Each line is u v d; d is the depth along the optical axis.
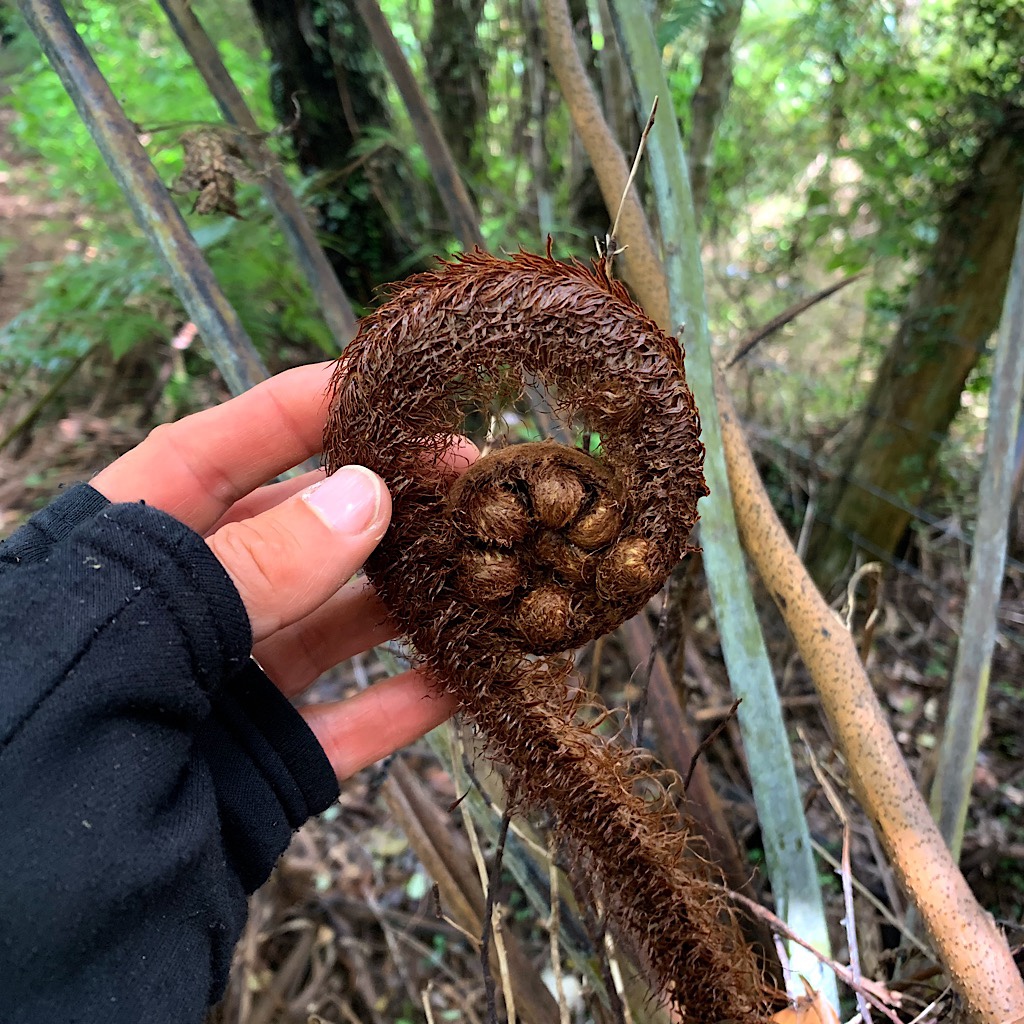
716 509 0.22
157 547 0.17
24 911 0.15
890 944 0.32
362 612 0.24
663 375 0.18
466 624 0.20
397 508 0.19
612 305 0.18
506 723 0.19
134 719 0.16
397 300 0.18
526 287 0.18
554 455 0.19
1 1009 0.16
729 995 0.20
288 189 0.29
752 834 0.37
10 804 0.15
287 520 0.18
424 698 0.23
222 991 0.19
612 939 0.22
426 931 0.36
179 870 0.17
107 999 0.16
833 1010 0.21
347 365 0.19
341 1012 0.33
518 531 0.19
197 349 0.53
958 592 0.57
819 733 0.43
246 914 0.20
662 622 0.23
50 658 0.16
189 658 0.17
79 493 0.19
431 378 0.18
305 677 0.25
